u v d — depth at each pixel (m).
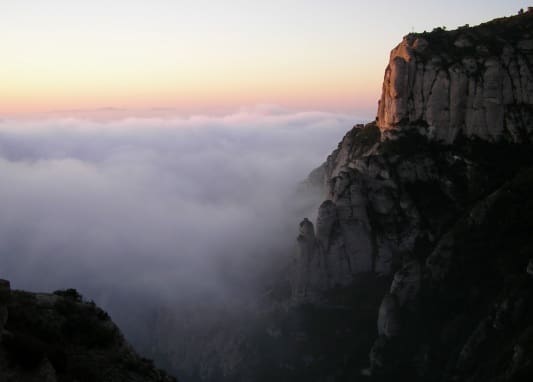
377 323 79.75
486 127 87.19
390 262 85.69
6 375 19.05
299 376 81.88
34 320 24.64
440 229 81.88
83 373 22.30
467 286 69.62
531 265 59.81
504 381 47.75
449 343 65.88
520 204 71.25
